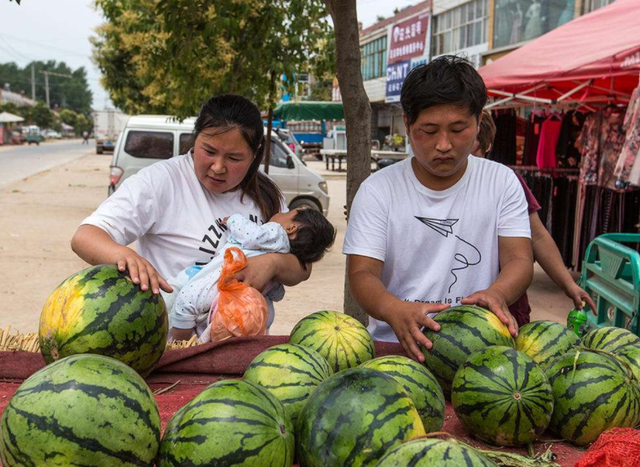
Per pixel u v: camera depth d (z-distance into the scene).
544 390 2.03
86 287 2.34
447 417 2.33
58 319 2.29
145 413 1.67
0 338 2.87
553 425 2.14
